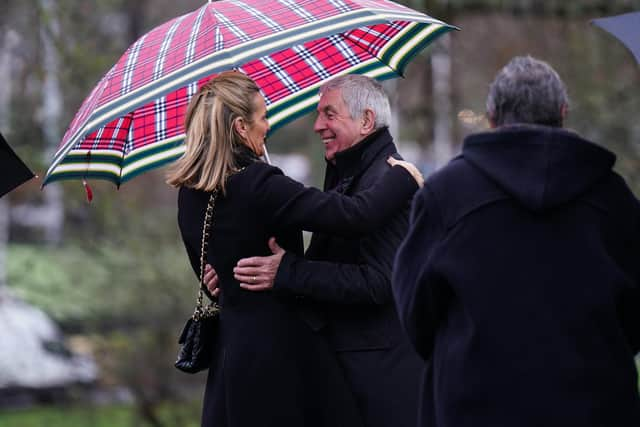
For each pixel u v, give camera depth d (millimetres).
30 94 25719
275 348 7895
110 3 25688
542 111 6438
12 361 24688
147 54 7934
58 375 25094
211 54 7406
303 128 45406
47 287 25984
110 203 25641
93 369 25578
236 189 7844
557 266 6230
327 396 7941
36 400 24984
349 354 8156
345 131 8289
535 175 6242
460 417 6258
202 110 7973
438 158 27406
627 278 6320
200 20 7945
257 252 7914
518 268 6254
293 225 7766
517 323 6188
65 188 25219
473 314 6270
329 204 7672
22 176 8648
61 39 24453
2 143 8594
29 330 25281
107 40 26656
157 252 26344
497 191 6363
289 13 7812
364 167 8258
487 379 6195
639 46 7570
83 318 25828
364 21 7602
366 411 8055
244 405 7871
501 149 6363
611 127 22891
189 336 8242
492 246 6301
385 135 8367
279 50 7375
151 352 25812
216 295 8359
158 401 25875
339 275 7883
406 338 8141
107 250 26125
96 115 7488
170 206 30312
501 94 6516
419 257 6559
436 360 6543
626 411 6156
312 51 9453
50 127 25500
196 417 25562
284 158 46562
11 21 24938
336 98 8312
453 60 26375
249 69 9406
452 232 6395
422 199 6586
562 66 24125
